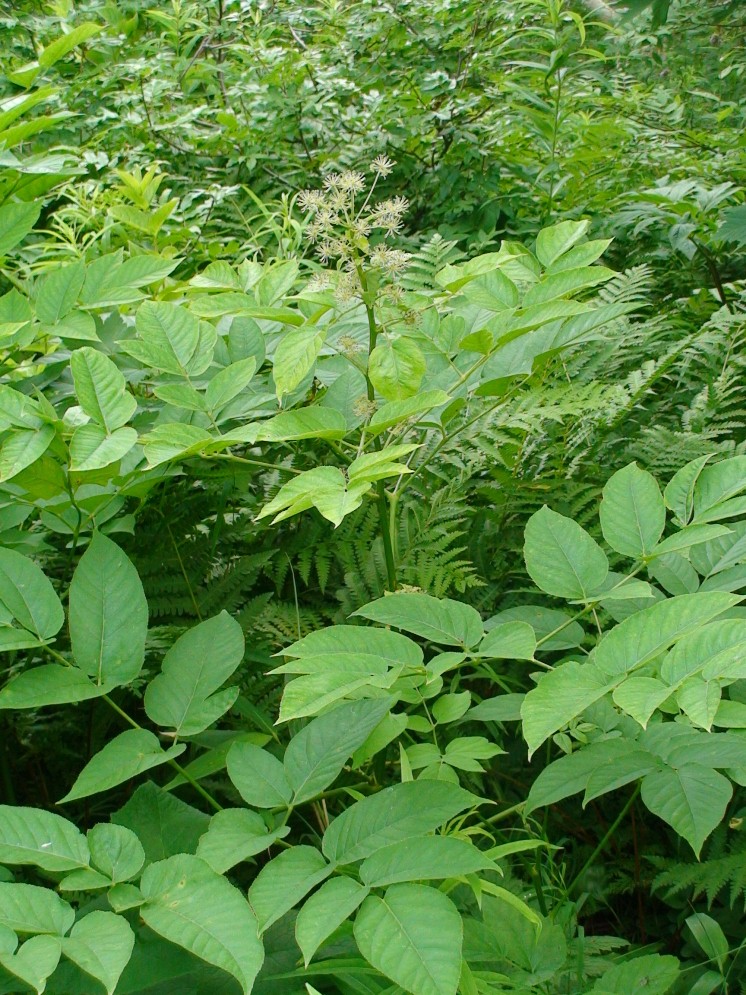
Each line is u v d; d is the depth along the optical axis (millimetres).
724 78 6547
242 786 1173
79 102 4715
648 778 1219
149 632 1791
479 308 1793
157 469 1597
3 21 5180
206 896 966
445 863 971
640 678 1008
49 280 1679
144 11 6133
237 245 3500
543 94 4887
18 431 1351
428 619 1260
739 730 1291
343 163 4484
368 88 5145
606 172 4434
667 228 3609
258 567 1881
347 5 6383
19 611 1271
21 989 995
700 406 2283
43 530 1832
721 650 996
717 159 4402
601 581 1251
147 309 1604
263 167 4465
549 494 2080
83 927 931
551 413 2008
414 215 4520
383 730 1350
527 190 4422
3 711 1702
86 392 1368
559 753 1815
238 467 1770
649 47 6922
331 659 1119
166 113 4836
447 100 4703
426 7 5219
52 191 3641
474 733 1816
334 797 1594
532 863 1532
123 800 1755
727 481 1287
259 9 5879
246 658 1741
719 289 3225
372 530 1978
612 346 2443
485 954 1249
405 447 1194
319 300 1423
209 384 1519
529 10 5254
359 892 960
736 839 1547
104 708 1768
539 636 1461
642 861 1692
